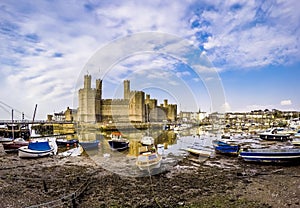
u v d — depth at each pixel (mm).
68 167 15875
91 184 11758
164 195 10141
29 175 13695
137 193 10422
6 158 19578
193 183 11914
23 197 9922
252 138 35812
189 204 9102
